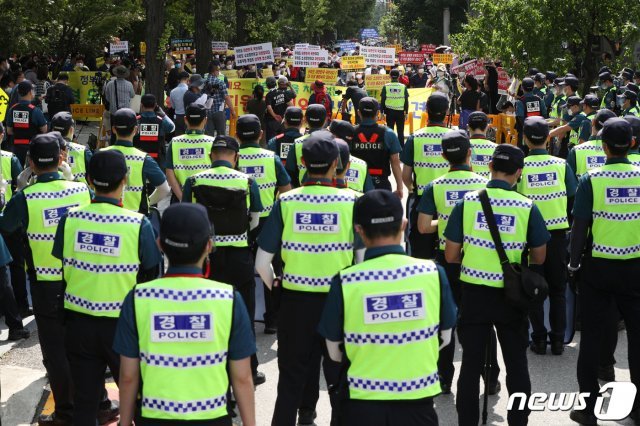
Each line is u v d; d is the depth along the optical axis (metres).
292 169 9.41
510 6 23.19
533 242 6.04
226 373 4.27
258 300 9.36
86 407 5.72
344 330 4.43
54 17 28.58
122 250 5.59
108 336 5.62
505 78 24.97
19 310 9.66
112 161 5.64
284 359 6.11
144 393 4.19
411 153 9.36
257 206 7.56
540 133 8.32
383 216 4.48
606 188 6.71
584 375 6.94
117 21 31.86
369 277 4.43
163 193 8.77
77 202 6.68
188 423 4.15
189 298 4.21
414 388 4.37
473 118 9.42
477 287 6.07
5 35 25.95
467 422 6.10
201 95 17.25
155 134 12.20
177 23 32.91
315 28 72.19
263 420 7.09
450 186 7.27
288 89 20.27
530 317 8.63
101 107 24.05
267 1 28.39
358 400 4.38
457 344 9.04
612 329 7.72
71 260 5.66
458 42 30.06
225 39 47.34
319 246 5.95
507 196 6.06
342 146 6.35
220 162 7.46
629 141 6.71
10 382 7.98
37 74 26.36
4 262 7.25
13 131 13.88
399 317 4.38
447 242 6.22
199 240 4.25
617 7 22.20
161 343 4.18
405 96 20.89
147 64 21.03
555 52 23.16
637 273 6.73
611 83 19.25
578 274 6.98
